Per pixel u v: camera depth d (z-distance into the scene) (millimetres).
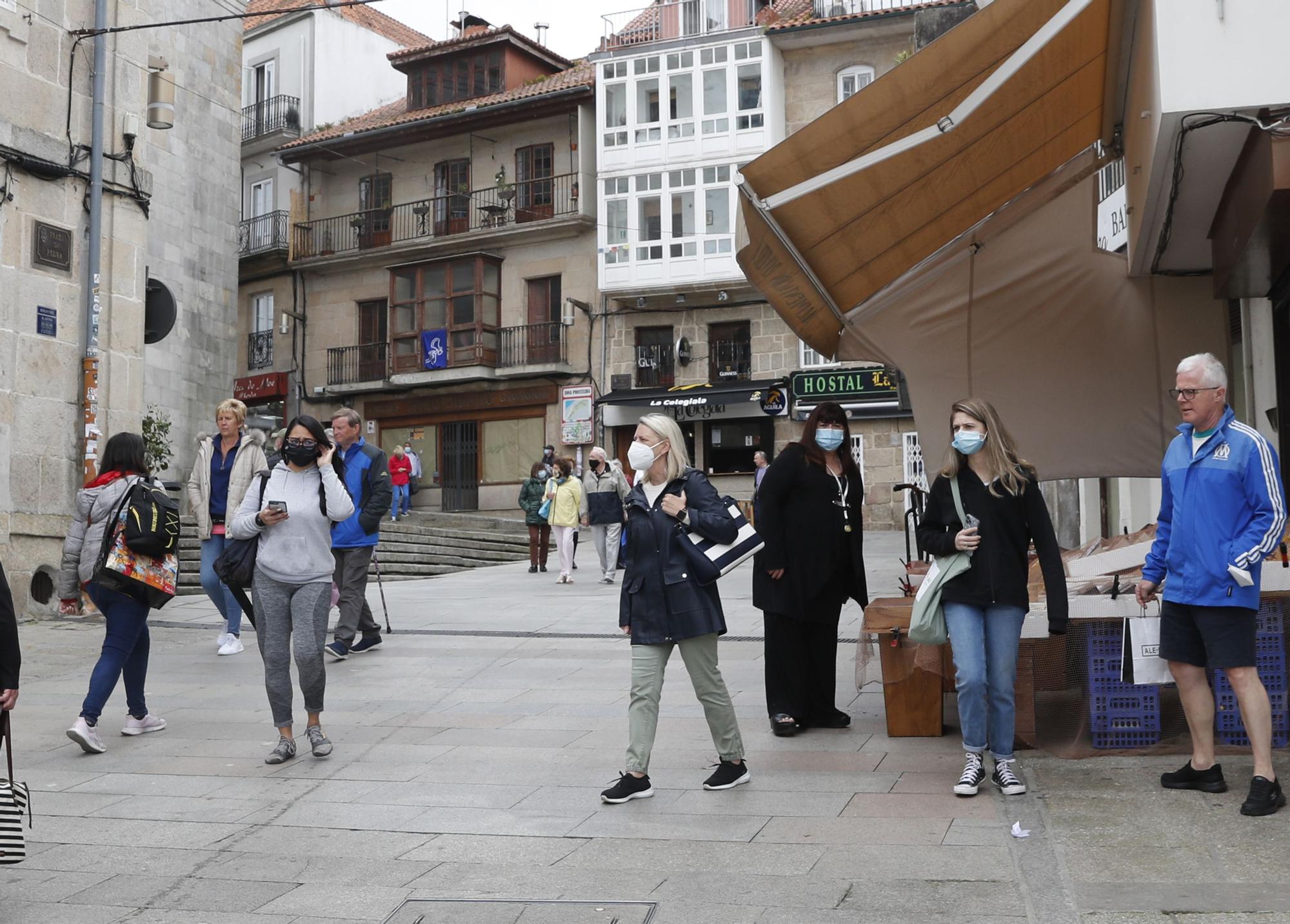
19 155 12312
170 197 28297
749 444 30938
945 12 14680
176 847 5109
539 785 5918
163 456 23219
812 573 6785
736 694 8094
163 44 28031
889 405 28672
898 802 5352
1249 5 5414
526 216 33188
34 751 6926
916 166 6719
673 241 31000
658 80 31375
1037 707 6371
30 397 12438
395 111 37625
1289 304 7504
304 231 36562
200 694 8508
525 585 16938
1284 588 5855
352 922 4156
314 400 36188
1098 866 4340
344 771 6363
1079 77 6602
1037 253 8133
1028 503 5484
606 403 31656
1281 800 4906
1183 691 5332
